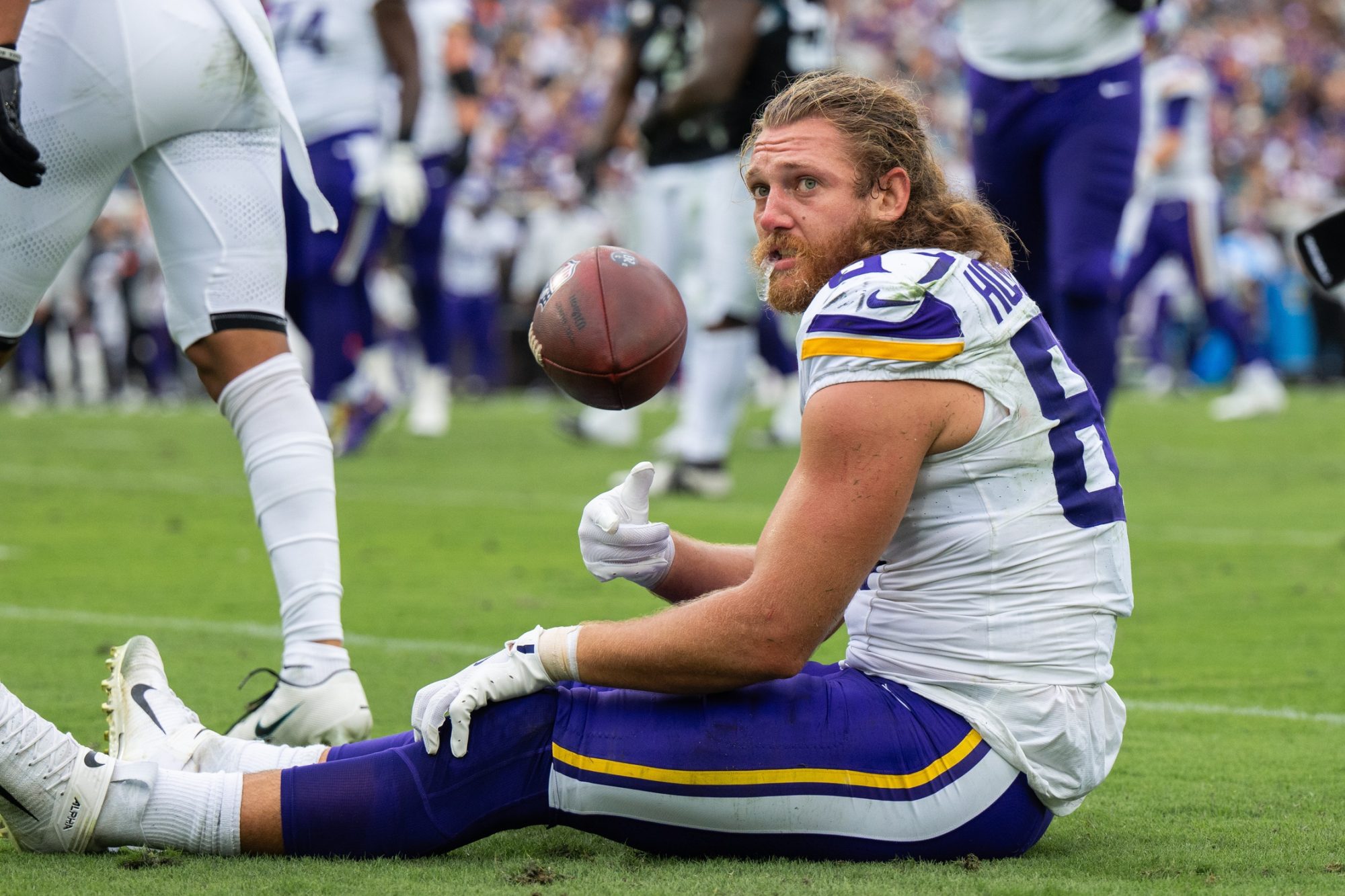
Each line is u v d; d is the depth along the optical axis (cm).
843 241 872
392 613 1769
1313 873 855
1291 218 6994
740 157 934
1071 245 2048
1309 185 7900
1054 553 851
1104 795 1054
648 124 2989
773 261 895
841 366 816
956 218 881
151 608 1786
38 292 1139
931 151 893
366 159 3030
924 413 816
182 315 1185
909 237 871
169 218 1166
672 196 2994
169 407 5991
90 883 809
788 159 873
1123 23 2036
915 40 8606
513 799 848
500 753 840
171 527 2489
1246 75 8469
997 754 844
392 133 3212
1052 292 2133
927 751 836
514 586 1967
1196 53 8269
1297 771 1125
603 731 834
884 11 8681
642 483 913
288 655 1159
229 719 1251
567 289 924
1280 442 4112
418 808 848
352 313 3166
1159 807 1020
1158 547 2328
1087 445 867
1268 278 6944
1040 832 884
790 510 816
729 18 2720
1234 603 1873
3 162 1001
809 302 883
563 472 3388
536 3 8119
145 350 6072
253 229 1176
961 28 2184
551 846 921
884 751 832
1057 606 851
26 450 3819
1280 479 3284
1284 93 8712
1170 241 4553
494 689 837
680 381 6638
